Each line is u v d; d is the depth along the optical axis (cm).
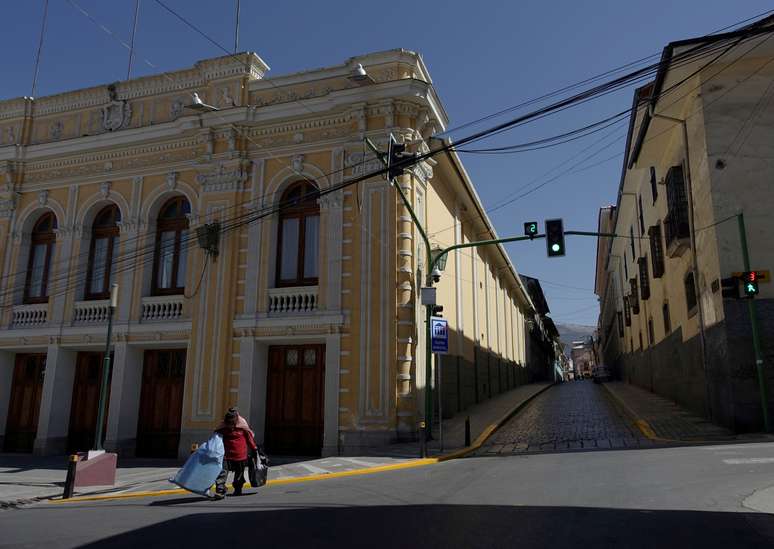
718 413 1639
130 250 2042
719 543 577
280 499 961
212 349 1836
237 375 1803
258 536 677
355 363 1697
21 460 1861
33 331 2069
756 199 1580
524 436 1753
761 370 1478
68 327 2033
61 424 2025
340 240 1792
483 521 702
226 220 1919
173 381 1978
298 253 1875
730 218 1581
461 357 2488
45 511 984
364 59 1872
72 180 2172
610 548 573
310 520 756
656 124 1878
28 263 2206
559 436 1697
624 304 4053
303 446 1775
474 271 2892
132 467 1681
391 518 744
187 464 1005
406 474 1187
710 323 1675
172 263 2033
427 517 739
